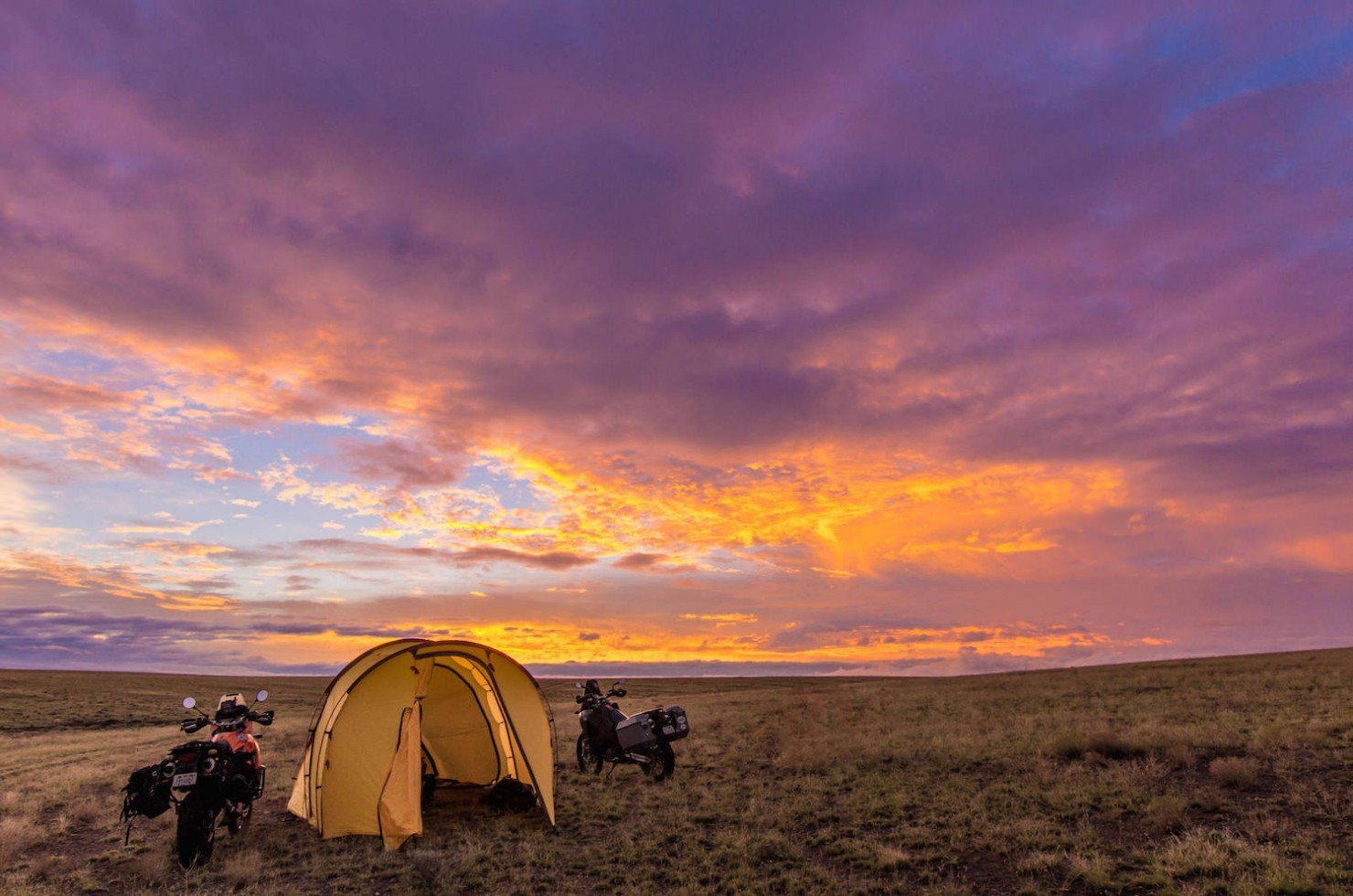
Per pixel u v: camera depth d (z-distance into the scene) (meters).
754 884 9.10
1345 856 8.51
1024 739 17.02
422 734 14.99
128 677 83.81
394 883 9.76
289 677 95.50
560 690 53.69
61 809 14.14
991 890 8.66
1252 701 20.34
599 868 10.02
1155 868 8.53
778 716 26.64
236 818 11.88
